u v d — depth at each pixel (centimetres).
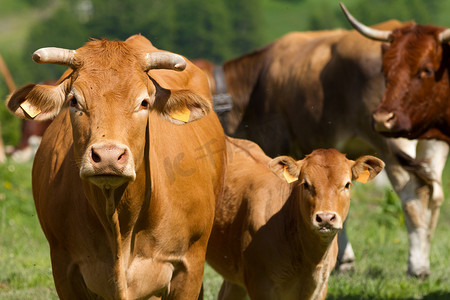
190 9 9931
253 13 10888
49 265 1320
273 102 1571
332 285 1278
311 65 1499
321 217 905
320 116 1476
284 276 984
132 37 946
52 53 726
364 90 1397
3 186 1839
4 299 1128
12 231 1588
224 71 1633
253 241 999
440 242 1678
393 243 1680
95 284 803
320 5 11356
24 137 3244
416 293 1238
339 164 941
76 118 710
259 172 1092
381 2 8744
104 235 789
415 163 1350
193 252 872
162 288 844
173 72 958
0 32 11488
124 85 712
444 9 10662
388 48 1308
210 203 902
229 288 1127
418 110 1273
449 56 1284
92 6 8550
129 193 762
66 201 805
